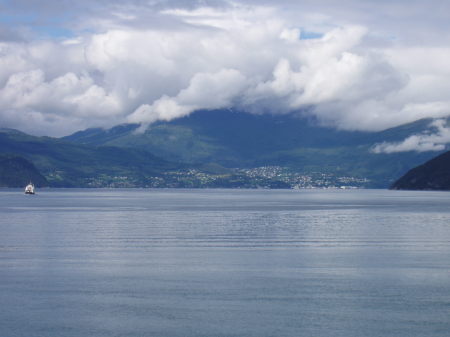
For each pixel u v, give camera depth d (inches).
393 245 3043.8
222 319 1501.0
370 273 2122.3
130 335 1375.5
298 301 1681.8
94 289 1839.3
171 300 1697.8
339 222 4817.9
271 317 1517.0
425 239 3358.8
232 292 1800.0
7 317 1514.5
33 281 1966.0
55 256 2588.6
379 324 1456.7
